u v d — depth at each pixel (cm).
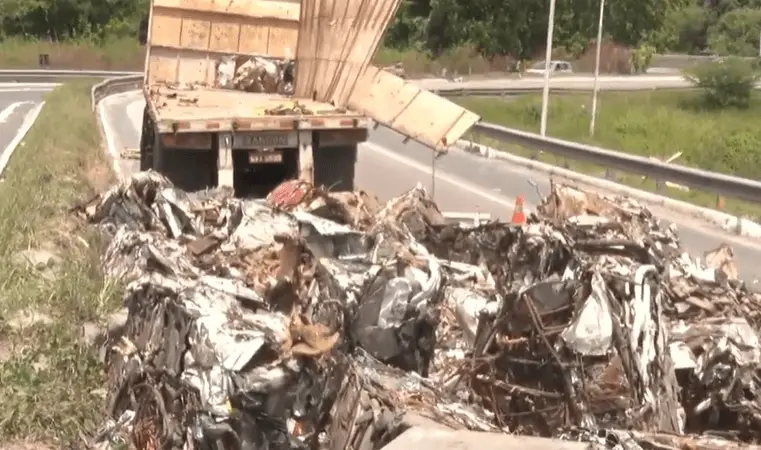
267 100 1279
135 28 7050
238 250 801
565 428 523
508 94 5544
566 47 7862
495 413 571
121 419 596
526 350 572
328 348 557
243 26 1385
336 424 527
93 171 1591
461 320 684
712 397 616
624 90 6212
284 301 703
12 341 706
